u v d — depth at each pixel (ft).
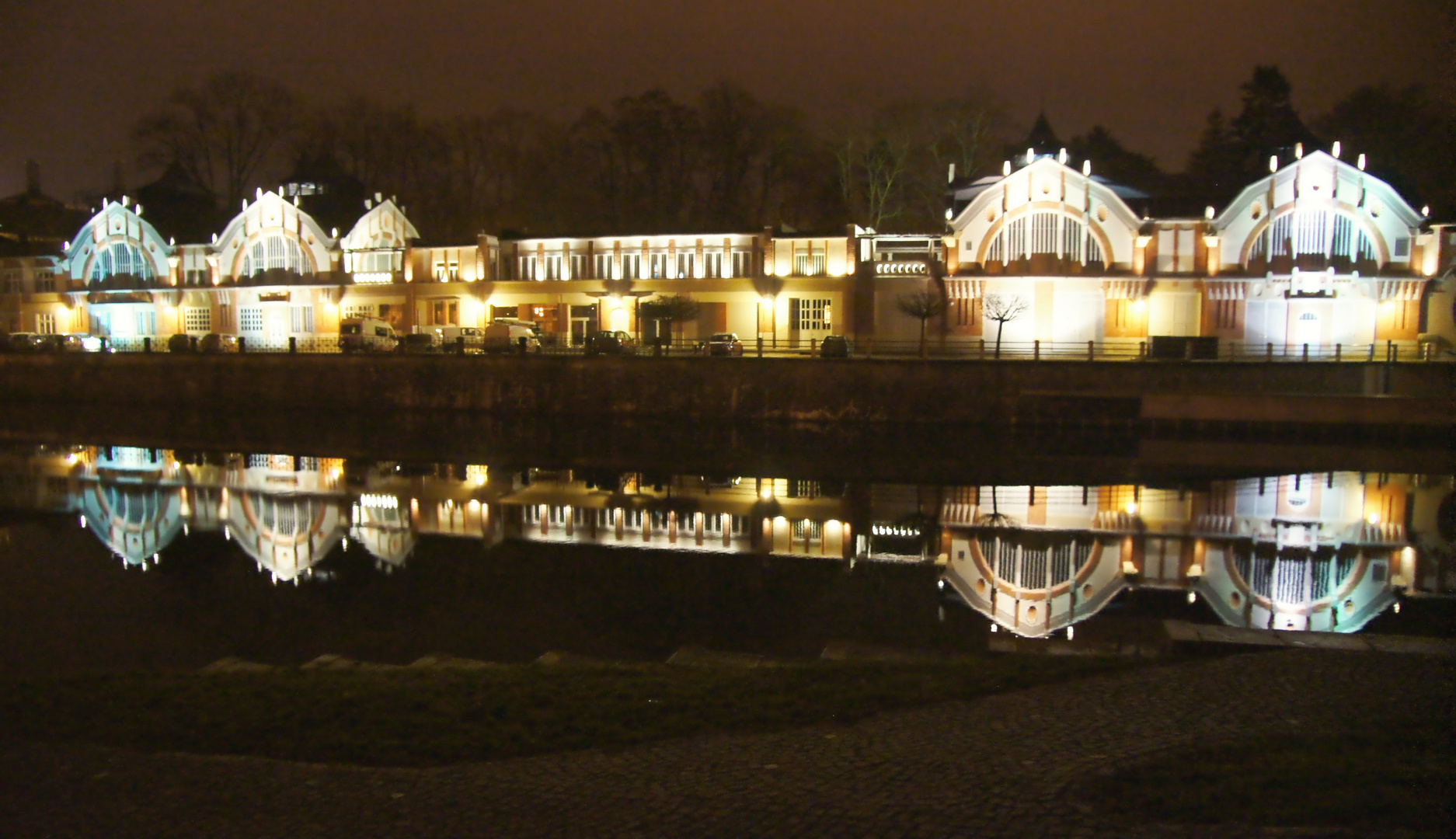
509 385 180.14
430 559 90.22
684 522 106.52
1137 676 40.45
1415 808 26.03
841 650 52.54
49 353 209.97
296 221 235.20
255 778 31.48
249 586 81.00
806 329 200.54
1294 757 30.14
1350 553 87.66
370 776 31.65
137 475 139.23
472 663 53.21
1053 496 118.73
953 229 187.73
